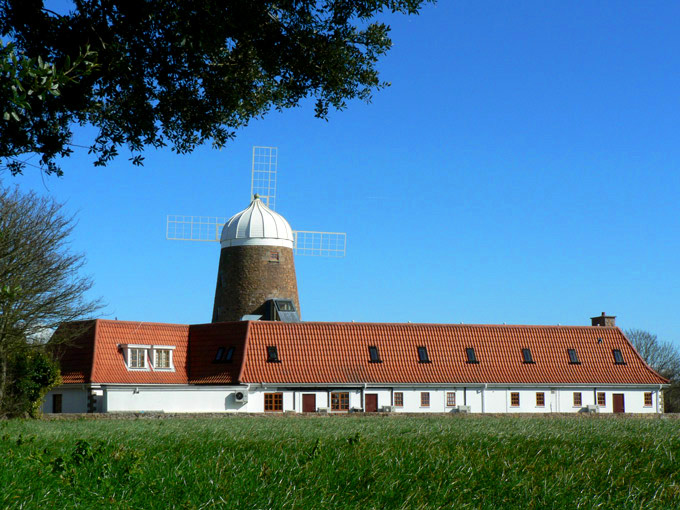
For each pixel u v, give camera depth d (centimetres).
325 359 5678
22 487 1176
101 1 1534
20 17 1515
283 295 7131
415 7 1683
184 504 1177
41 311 4134
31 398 4116
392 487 1337
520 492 1350
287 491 1283
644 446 1852
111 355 5366
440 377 5809
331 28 1712
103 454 1431
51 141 1573
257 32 1655
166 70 1641
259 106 1848
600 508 1297
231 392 5322
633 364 6369
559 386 6034
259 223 7156
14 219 3997
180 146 1816
